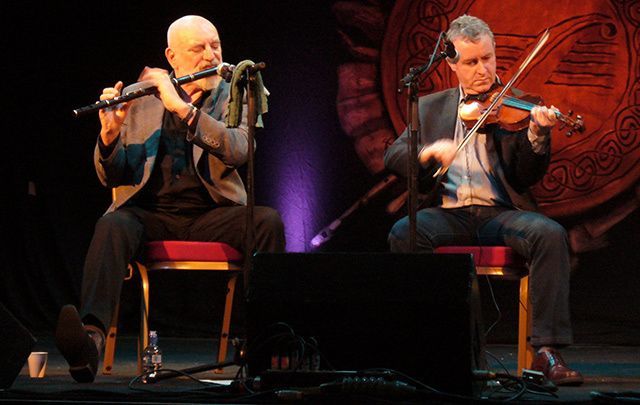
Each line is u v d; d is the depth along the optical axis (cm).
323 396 306
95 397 310
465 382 320
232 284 517
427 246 508
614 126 826
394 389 304
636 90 824
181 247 487
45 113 871
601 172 827
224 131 486
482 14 839
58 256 862
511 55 838
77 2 871
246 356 335
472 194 516
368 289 324
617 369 545
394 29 849
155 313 855
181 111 475
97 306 459
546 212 832
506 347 782
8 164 868
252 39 860
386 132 846
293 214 852
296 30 858
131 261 498
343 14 854
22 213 862
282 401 305
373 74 850
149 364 444
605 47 828
